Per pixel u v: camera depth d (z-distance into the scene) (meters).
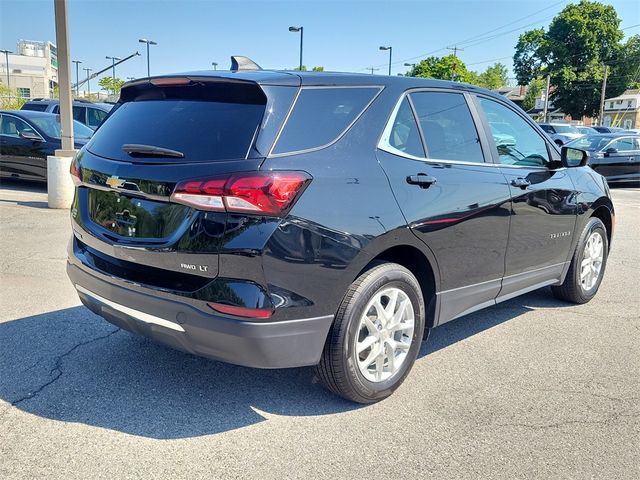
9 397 3.46
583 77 62.50
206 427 3.19
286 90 3.14
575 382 3.84
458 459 2.95
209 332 2.91
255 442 3.06
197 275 2.94
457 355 4.25
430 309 3.79
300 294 2.97
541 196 4.51
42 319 4.72
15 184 12.79
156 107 3.45
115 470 2.79
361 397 3.37
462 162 3.93
